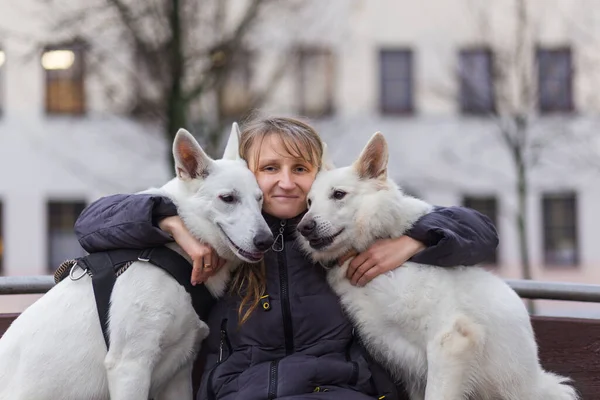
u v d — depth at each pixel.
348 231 3.47
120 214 3.32
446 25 16.50
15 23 13.85
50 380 3.24
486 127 16.56
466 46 16.33
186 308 3.38
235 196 3.44
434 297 3.36
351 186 3.50
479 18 14.24
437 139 16.70
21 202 16.42
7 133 16.28
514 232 16.73
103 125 16.22
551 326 3.72
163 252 3.37
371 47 16.62
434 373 3.32
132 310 3.25
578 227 16.69
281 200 3.54
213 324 3.45
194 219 3.45
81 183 16.42
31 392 3.22
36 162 16.38
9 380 3.28
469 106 14.71
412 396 3.64
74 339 3.29
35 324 3.31
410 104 16.78
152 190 3.55
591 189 16.48
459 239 3.33
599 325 3.69
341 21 16.39
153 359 3.32
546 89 14.98
